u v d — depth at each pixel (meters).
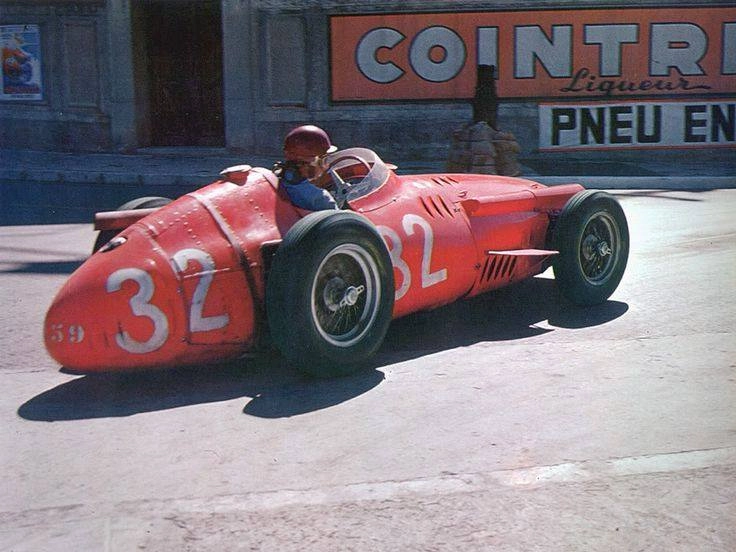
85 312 4.88
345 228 5.11
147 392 5.13
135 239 5.06
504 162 14.62
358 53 18.16
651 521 3.60
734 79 18.16
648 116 18.20
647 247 9.07
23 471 4.11
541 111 18.17
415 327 6.33
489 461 4.13
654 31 17.97
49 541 3.51
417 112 18.25
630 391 4.97
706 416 4.61
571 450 4.23
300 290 4.94
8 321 6.73
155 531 3.57
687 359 5.49
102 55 18.55
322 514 3.68
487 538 3.48
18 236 10.43
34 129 19.11
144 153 18.77
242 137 18.53
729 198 13.07
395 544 3.45
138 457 4.24
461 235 6.15
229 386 5.19
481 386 5.08
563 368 5.37
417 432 4.46
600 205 6.64
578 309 6.74
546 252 6.33
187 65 19.06
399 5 17.92
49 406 4.94
